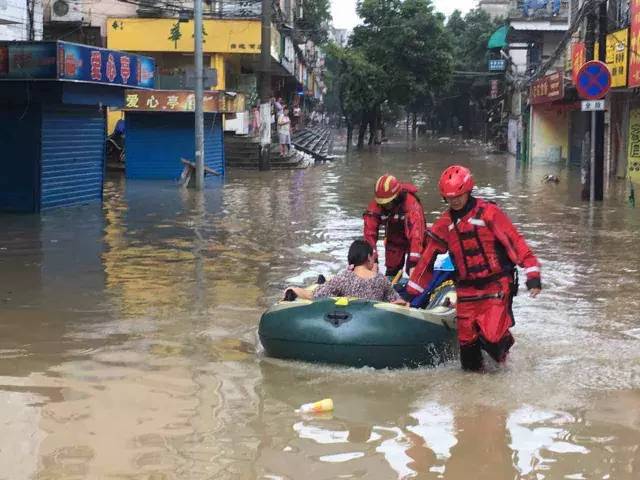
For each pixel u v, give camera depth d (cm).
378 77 5109
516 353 707
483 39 7231
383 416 552
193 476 457
